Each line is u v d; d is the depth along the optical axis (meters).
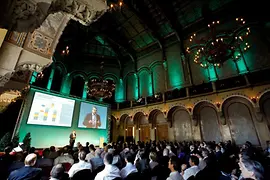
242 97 11.98
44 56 3.34
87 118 16.55
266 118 10.99
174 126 15.52
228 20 15.69
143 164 4.12
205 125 13.69
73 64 20.77
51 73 17.11
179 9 16.77
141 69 21.95
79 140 15.37
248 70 13.22
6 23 1.51
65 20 3.55
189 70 17.08
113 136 19.52
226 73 14.47
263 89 11.11
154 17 17.98
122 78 23.36
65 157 5.05
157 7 15.45
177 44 19.38
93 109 17.39
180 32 18.88
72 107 15.62
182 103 14.98
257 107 11.05
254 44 13.66
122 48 21.80
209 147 6.98
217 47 11.54
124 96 21.98
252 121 11.53
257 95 11.24
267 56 12.70
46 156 5.70
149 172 3.79
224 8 15.74
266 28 13.37
